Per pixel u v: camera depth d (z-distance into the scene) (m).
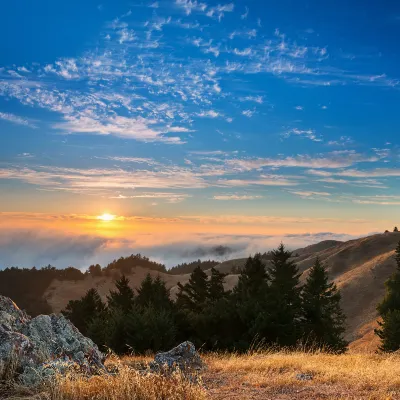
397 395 8.35
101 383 7.54
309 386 9.42
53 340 9.45
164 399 7.19
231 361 13.47
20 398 7.13
